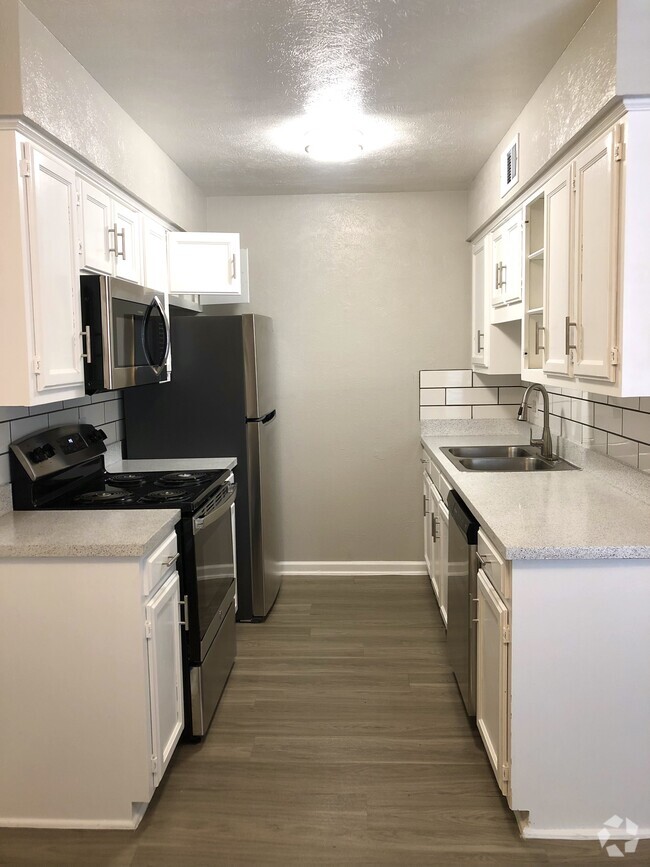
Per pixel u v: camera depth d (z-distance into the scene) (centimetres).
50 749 210
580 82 208
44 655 207
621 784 199
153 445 362
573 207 224
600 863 192
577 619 193
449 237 427
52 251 207
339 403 439
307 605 394
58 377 211
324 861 194
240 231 430
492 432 436
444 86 253
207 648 260
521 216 297
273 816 214
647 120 182
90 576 203
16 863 196
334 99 265
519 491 262
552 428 358
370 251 430
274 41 214
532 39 215
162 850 200
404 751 247
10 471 245
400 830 206
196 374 358
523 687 196
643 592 192
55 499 259
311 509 446
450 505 286
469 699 251
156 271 319
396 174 381
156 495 260
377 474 443
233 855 197
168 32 206
